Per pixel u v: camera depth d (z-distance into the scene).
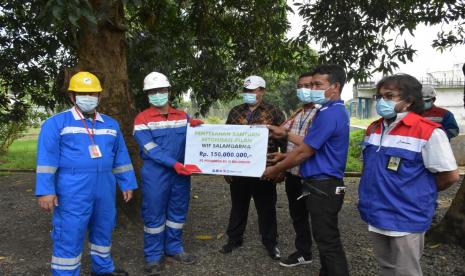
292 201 4.03
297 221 4.05
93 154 3.41
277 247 4.47
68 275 3.38
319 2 5.18
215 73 9.08
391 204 2.68
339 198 3.29
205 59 8.97
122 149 3.73
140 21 7.88
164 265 4.14
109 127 3.59
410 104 2.67
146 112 4.02
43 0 3.96
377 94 2.76
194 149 4.04
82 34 5.00
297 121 3.98
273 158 4.05
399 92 2.64
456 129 5.03
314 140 3.18
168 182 4.03
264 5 8.17
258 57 9.02
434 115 5.08
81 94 3.36
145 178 3.98
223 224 5.62
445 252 4.32
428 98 4.96
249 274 3.96
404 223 2.65
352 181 8.88
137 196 5.30
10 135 14.19
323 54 5.11
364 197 2.86
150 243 4.03
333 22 4.89
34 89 9.48
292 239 4.96
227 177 4.41
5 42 7.94
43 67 8.59
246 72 9.27
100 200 3.50
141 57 7.25
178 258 4.24
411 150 2.61
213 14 8.84
